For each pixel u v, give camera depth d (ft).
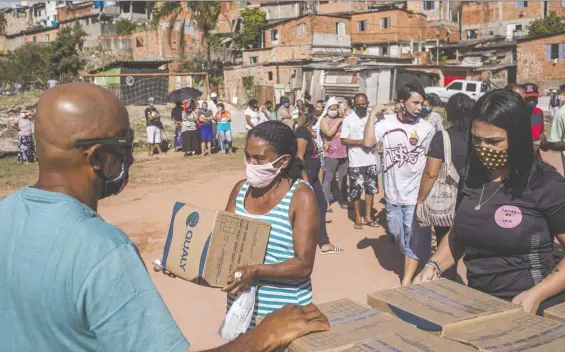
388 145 17.17
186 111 57.57
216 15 149.07
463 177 9.12
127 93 111.14
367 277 19.67
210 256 7.59
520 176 8.27
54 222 4.93
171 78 123.34
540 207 8.34
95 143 5.28
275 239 8.49
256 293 8.62
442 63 159.94
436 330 6.43
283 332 5.97
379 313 6.84
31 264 4.82
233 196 9.45
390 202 17.44
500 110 7.91
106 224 5.08
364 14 168.86
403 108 16.98
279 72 131.85
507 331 6.35
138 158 56.54
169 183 40.78
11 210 5.18
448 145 14.60
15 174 47.67
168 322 4.93
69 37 148.15
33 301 4.78
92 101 5.30
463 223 8.91
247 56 155.84
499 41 160.86
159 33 156.76
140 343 4.78
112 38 175.94
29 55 145.79
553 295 8.13
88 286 4.67
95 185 5.49
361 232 25.63
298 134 21.13
